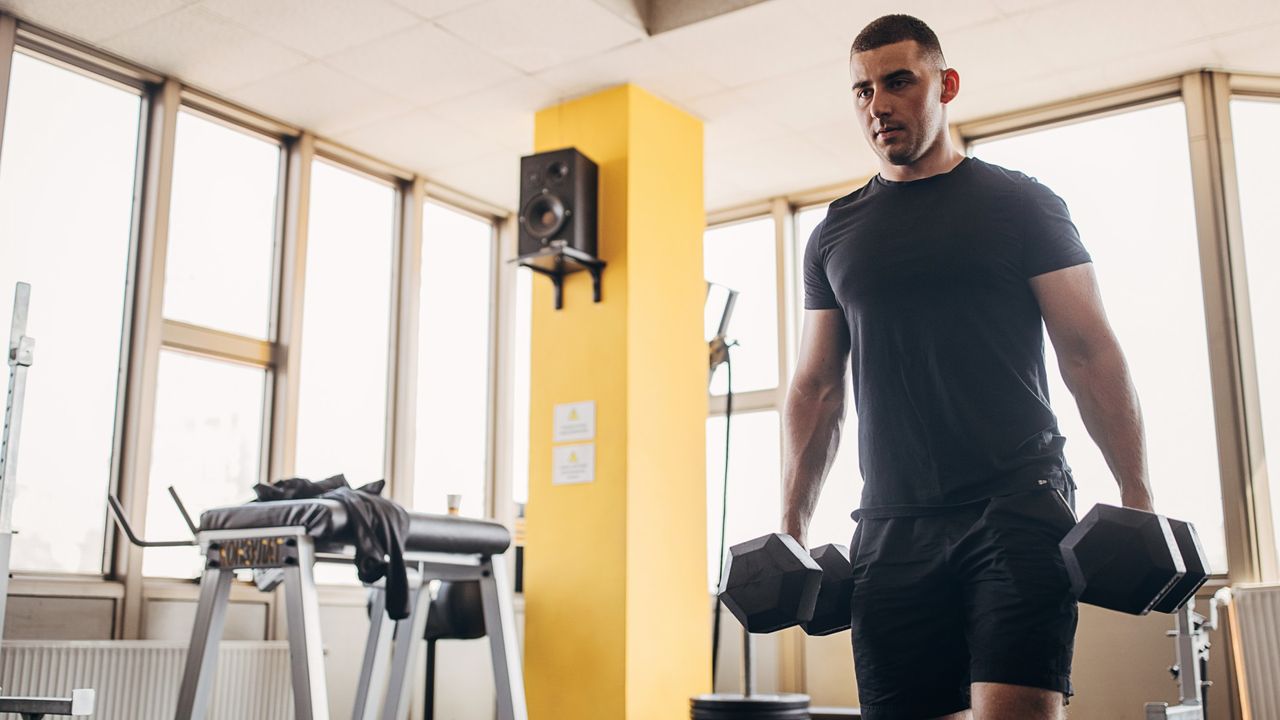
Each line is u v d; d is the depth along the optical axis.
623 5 4.88
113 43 5.02
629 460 5.13
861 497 1.66
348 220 6.24
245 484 5.53
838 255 1.69
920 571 1.54
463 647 6.21
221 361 5.52
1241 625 4.78
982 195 1.58
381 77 5.37
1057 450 1.53
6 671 4.19
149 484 5.10
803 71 5.32
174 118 5.33
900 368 1.60
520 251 5.36
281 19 4.84
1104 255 5.66
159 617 4.98
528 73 5.35
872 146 1.63
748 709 4.12
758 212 6.92
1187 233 5.45
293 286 5.77
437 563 4.36
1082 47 5.16
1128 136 5.68
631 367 5.22
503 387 6.96
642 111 5.49
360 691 4.29
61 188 4.96
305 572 3.60
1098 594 1.33
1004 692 1.40
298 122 5.84
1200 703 3.82
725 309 5.65
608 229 5.38
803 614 1.50
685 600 5.29
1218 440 5.15
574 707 5.04
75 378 4.90
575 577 5.16
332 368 6.02
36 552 4.68
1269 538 5.06
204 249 5.50
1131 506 1.47
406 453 6.26
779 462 6.52
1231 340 5.21
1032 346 1.57
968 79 5.49
